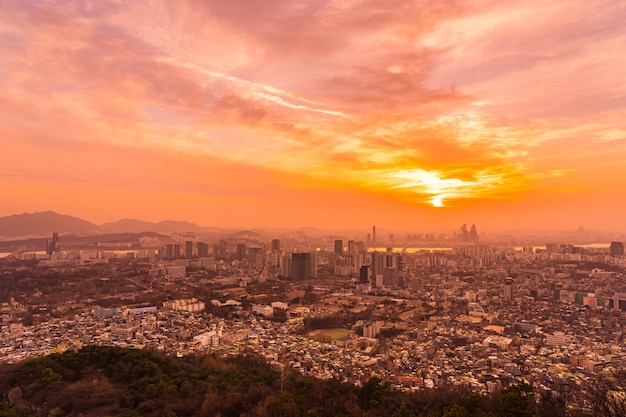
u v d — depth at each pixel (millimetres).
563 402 64750
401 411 57688
